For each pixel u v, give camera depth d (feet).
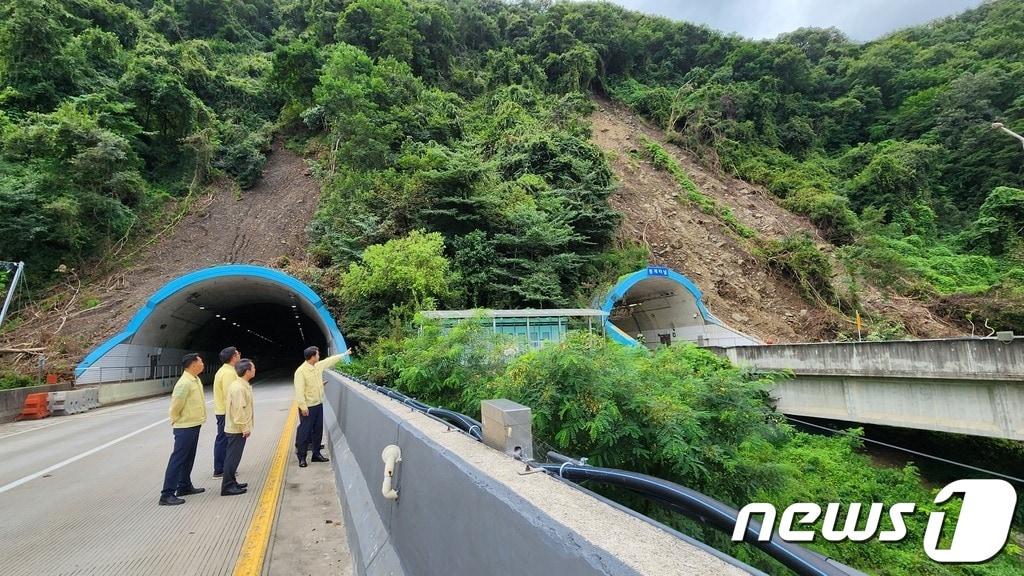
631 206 137.08
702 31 269.23
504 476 6.21
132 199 106.93
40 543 14.96
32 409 51.67
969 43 231.30
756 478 21.48
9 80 104.17
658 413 18.78
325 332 95.55
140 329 76.64
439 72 195.83
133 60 127.75
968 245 141.79
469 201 90.17
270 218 112.78
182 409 19.53
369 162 118.32
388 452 9.95
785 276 120.16
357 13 183.73
